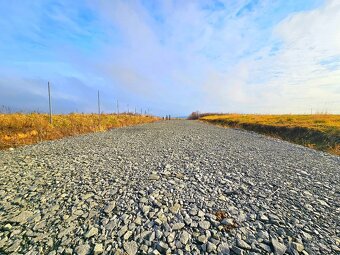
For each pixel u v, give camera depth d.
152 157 12.09
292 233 4.83
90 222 5.28
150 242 4.50
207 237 4.67
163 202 6.30
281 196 6.82
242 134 25.59
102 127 31.11
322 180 8.46
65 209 5.93
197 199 6.52
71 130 24.88
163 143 17.48
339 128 19.38
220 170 9.48
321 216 5.62
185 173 9.03
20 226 5.12
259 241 4.54
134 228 5.01
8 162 10.82
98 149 14.52
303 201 6.47
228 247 4.35
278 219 5.38
